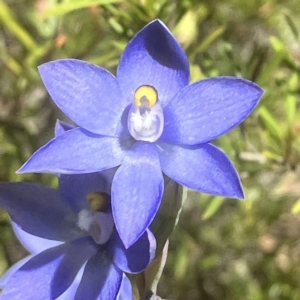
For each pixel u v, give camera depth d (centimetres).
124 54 7
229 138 15
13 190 8
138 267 7
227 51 14
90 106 7
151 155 7
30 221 8
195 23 14
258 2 16
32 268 8
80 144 7
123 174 7
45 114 16
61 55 16
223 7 16
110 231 8
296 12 16
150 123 7
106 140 7
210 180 7
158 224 8
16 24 15
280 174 15
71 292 8
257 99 7
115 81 8
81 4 12
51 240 9
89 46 16
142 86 7
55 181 15
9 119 16
